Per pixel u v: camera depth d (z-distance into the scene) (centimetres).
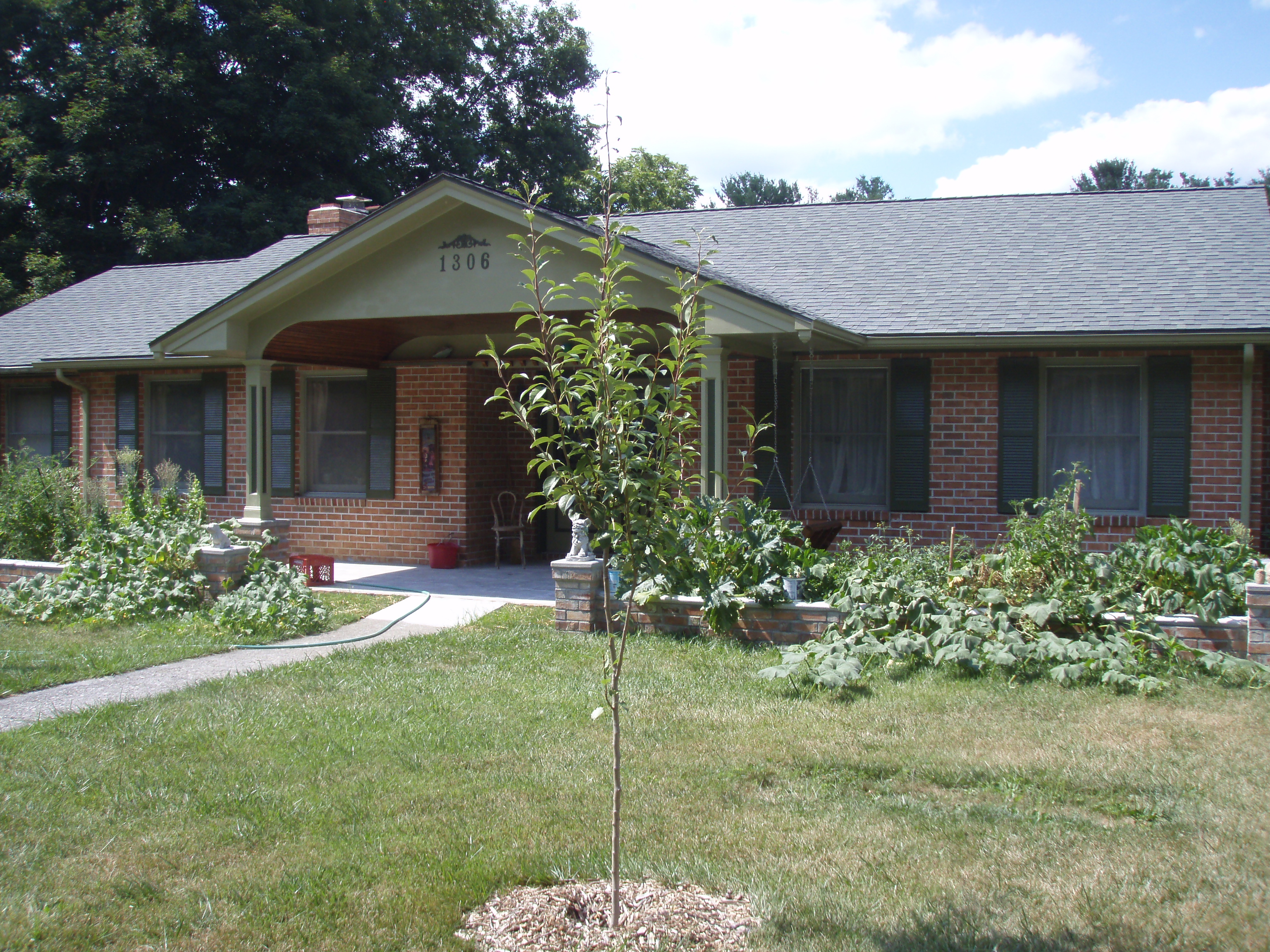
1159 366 1074
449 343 1380
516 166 3328
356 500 1412
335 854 450
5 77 2766
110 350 1479
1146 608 772
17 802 508
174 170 2792
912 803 505
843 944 370
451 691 709
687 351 417
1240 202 1280
